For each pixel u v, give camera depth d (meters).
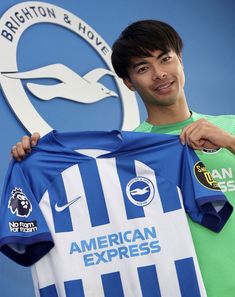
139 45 1.32
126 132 1.30
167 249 1.24
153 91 1.34
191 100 2.57
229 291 1.21
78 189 1.28
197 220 1.25
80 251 1.25
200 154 1.33
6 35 1.95
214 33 2.81
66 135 1.31
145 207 1.27
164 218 1.26
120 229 1.26
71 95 2.10
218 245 1.24
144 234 1.25
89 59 2.21
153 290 1.22
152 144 1.31
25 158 1.29
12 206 1.23
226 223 1.26
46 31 2.10
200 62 2.68
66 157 1.30
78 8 2.24
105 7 2.36
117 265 1.24
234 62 2.88
